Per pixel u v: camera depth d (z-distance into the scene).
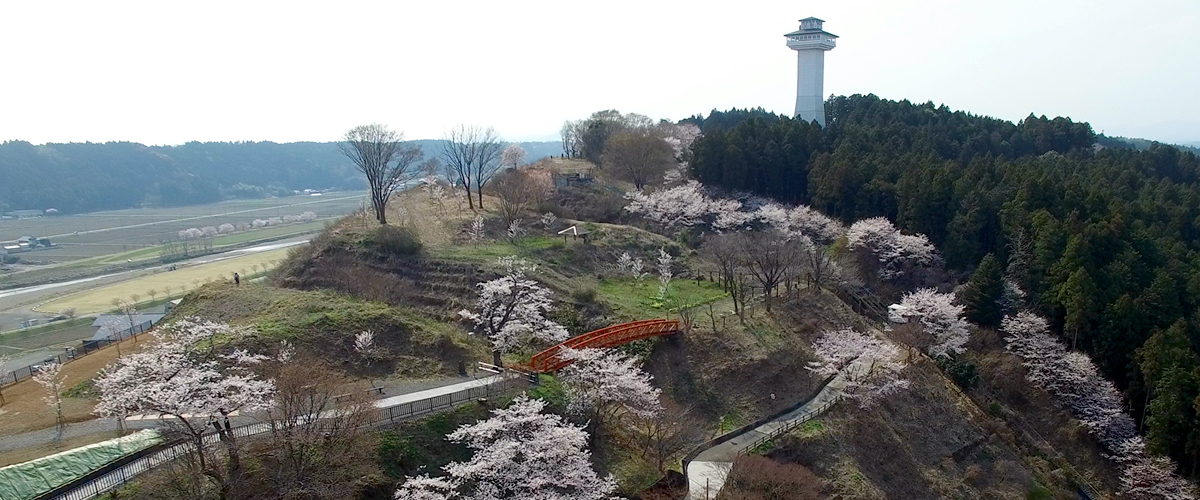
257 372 32.56
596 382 35.53
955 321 51.53
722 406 41.06
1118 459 44.22
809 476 33.53
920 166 74.00
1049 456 44.50
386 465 28.23
